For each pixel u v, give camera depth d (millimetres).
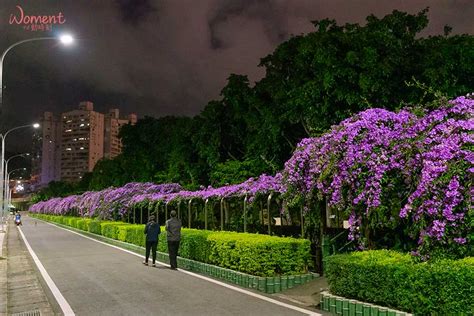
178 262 16844
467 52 16703
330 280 9203
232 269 13086
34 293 11938
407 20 18984
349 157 9461
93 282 13141
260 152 25031
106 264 17422
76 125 177250
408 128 8930
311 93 19172
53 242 30891
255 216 19078
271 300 10133
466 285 6547
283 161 25062
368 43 18016
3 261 19609
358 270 8438
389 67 17328
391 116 9562
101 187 59750
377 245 10836
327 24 20172
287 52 22047
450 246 7531
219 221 24031
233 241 13117
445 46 17156
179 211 25047
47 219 85875
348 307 8453
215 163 29469
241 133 29406
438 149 7891
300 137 24047
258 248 11578
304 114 20594
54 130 182125
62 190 111000
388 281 7812
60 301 10625
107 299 10641
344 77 18359
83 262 18281
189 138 33156
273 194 16203
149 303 10039
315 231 13156
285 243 11805
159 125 45438
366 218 9586
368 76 17484
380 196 8992
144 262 17109
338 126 10312
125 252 22422
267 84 23109
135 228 24031
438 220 7543
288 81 22234
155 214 31172
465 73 17219
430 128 8547
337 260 9016
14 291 12445
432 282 7016
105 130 182125
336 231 13188
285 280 11273
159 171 41625
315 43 18828
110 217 38062
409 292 7387
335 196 9789
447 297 6762
